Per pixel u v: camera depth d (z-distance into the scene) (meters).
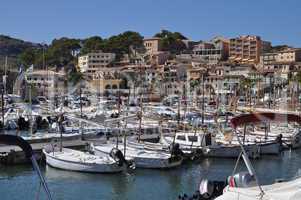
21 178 41.59
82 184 39.97
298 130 65.81
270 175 45.31
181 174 44.59
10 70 151.25
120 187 39.53
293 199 19.34
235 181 23.08
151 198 36.69
